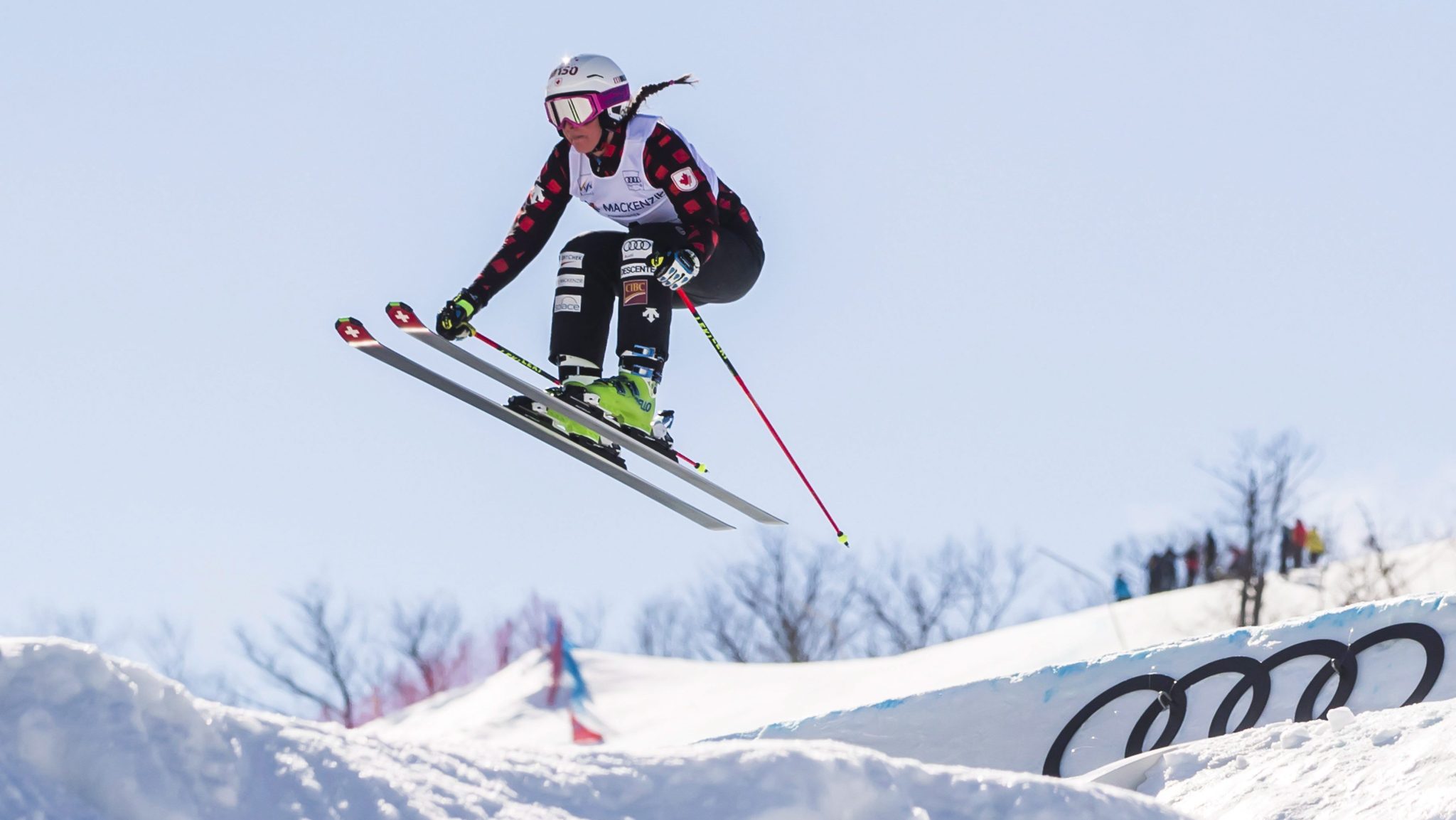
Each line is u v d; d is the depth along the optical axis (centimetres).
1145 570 11475
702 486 1936
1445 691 2119
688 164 1820
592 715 8069
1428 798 1539
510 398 1870
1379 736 1764
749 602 12800
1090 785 1277
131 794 977
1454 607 2227
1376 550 10281
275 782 1045
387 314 1747
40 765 985
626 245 1875
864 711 2580
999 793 1227
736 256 1923
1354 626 2314
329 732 1126
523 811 1103
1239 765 1839
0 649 1037
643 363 1861
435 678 11169
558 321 1903
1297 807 1652
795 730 2630
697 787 1162
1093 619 9350
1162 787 1861
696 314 1962
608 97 1798
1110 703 2398
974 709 2495
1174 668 2400
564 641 8838
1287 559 10300
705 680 8612
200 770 1021
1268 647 2358
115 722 1012
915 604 12581
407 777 1095
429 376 1878
